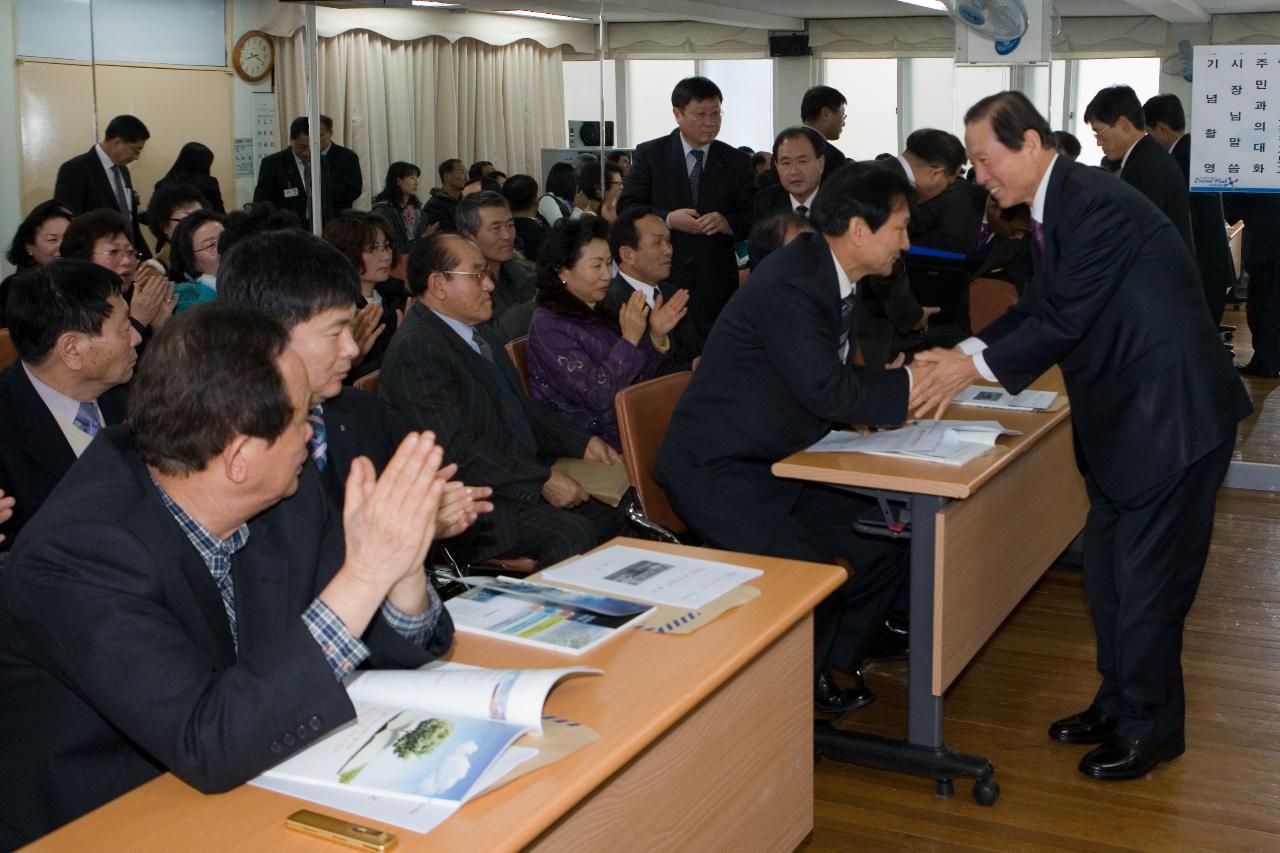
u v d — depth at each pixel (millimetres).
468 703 1385
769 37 6398
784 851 1967
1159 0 7000
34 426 2354
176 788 1295
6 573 1402
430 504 1363
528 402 3307
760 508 2637
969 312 4430
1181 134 5379
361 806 1232
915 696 2627
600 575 1936
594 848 1439
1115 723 2781
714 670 1566
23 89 4801
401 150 5070
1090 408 2572
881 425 2668
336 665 1324
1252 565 4098
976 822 2504
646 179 4859
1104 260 2441
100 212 3625
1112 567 2754
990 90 4906
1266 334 6777
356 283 1850
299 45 4918
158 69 4852
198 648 1427
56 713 1456
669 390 2928
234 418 1342
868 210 2529
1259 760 2750
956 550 2596
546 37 5352
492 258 4148
